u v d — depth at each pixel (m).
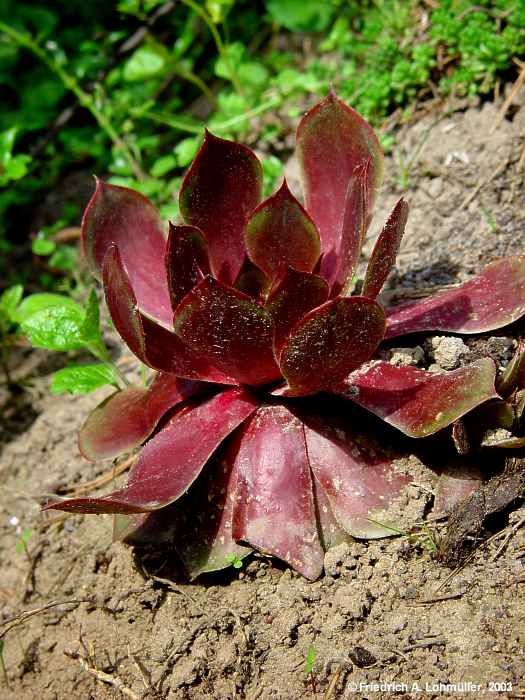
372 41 0.46
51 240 0.49
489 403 0.33
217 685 0.34
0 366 0.46
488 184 0.41
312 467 0.34
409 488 0.34
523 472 0.33
